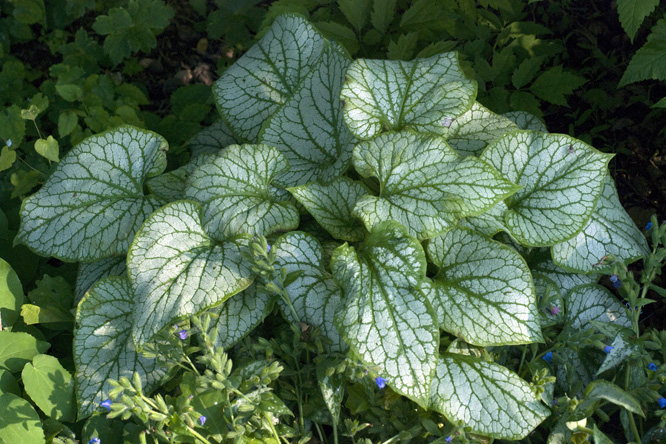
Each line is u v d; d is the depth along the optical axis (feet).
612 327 3.75
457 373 3.59
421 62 3.95
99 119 4.73
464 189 3.60
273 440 3.54
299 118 4.02
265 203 3.79
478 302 3.61
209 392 3.59
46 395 3.66
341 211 3.78
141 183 3.96
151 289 3.60
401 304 3.51
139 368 3.71
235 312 3.70
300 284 3.68
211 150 4.47
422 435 3.64
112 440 3.68
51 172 4.10
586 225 3.85
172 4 5.24
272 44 4.24
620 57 4.78
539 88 4.49
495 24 4.80
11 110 4.67
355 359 3.51
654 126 4.62
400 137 3.72
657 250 3.80
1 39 5.10
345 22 4.68
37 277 4.22
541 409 3.52
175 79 5.10
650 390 3.61
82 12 5.05
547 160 3.77
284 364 3.65
